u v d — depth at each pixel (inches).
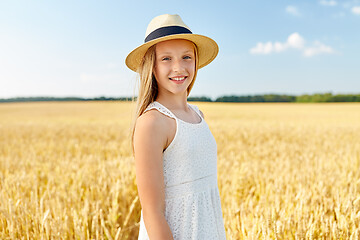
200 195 51.9
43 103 2103.8
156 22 55.1
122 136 467.8
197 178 51.6
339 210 109.8
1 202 120.9
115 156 291.3
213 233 53.1
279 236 88.0
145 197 46.1
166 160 50.1
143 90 54.2
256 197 152.6
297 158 238.5
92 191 143.3
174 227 50.2
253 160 246.8
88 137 444.1
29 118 1067.9
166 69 52.9
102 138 445.7
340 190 133.3
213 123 673.0
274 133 481.7
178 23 54.8
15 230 104.7
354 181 155.3
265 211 107.0
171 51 52.7
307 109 1449.3
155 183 46.1
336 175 173.3
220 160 223.8
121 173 163.5
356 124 658.2
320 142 374.3
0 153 321.7
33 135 484.1
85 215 111.8
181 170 50.1
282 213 100.9
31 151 309.9
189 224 50.2
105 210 129.8
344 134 450.9
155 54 54.1
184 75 53.6
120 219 140.6
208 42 60.1
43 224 100.0
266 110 1365.7
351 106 1691.7
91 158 236.7
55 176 179.2
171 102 55.3
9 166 223.0
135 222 141.1
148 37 55.4
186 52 53.9
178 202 50.2
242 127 560.4
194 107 64.6
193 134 51.5
